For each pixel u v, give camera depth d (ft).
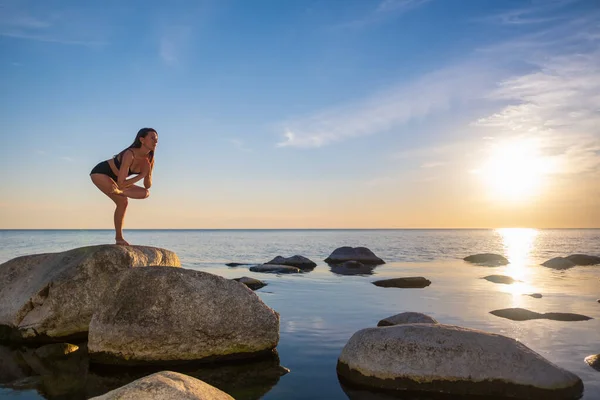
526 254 107.86
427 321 25.44
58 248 116.26
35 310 25.80
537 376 17.15
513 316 30.99
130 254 27.25
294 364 21.53
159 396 12.63
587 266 71.77
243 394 17.80
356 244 163.94
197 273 23.49
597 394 17.22
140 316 21.83
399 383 18.13
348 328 28.53
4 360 22.30
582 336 25.70
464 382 17.53
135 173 29.40
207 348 21.90
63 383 19.19
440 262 80.94
